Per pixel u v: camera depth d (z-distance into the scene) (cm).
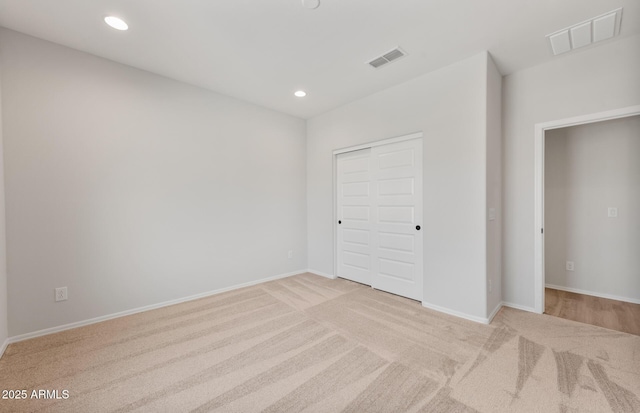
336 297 337
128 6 199
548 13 208
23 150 232
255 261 396
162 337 238
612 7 201
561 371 187
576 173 347
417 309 298
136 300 291
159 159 307
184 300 325
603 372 185
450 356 206
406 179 333
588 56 258
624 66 242
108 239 274
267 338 236
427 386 173
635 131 311
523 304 295
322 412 152
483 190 261
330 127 423
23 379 181
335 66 289
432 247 299
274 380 180
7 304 225
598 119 254
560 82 273
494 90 282
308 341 230
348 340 231
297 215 452
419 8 203
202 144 341
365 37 238
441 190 292
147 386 174
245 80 321
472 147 269
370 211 376
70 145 253
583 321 265
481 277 263
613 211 325
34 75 237
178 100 321
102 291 271
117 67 279
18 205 229
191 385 175
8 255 225
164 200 311
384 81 324
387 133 345
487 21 217
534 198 288
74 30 228
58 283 247
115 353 212
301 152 458
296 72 302
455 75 281
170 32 231
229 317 279
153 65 286
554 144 362
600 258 334
